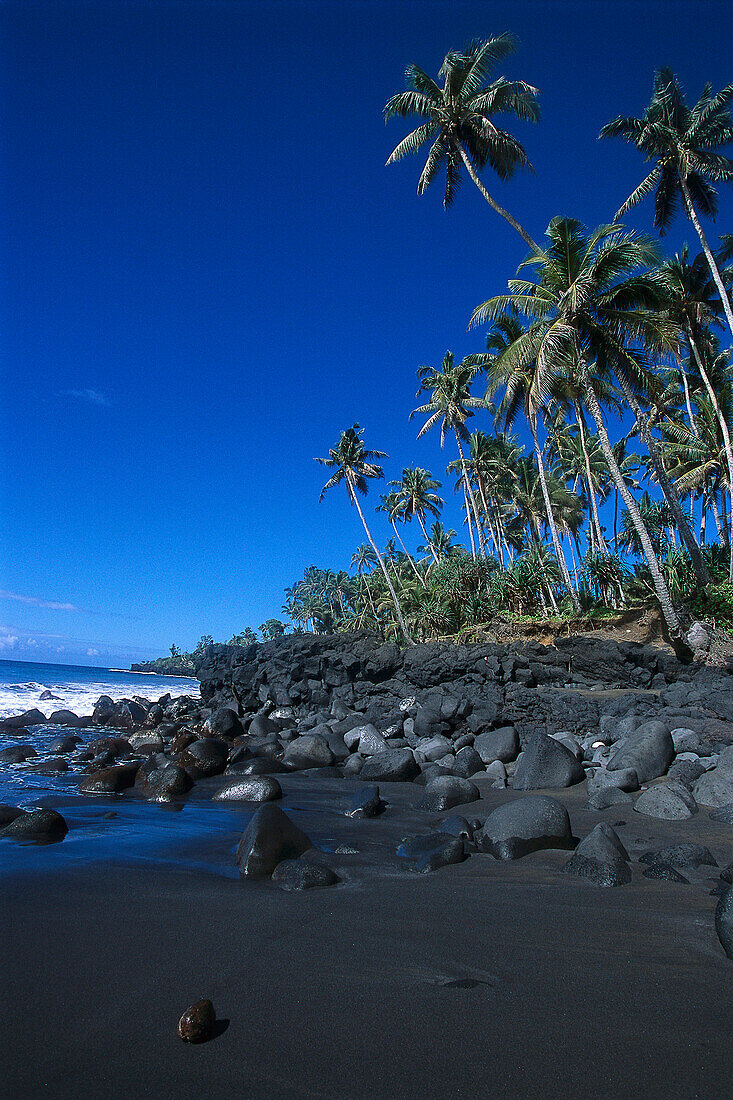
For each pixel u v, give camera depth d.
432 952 3.62
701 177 25.69
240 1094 2.28
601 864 5.28
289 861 5.39
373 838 7.02
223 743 14.99
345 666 26.02
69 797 9.85
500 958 3.52
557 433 39.97
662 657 19.59
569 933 3.92
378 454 40.22
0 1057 2.53
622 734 13.66
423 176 24.23
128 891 4.89
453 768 11.84
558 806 6.50
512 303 22.00
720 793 7.90
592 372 21.94
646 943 3.73
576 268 19.84
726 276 27.34
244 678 30.39
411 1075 2.38
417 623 35.69
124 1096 2.27
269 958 3.54
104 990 3.15
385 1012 2.89
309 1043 2.62
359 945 3.74
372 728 16.20
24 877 5.23
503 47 23.12
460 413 37.47
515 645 22.59
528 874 5.41
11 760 14.85
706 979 3.21
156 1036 2.70
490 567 34.09
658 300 19.75
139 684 69.88
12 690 38.41
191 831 7.28
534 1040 2.62
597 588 27.72
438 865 5.65
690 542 22.09
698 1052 2.51
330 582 83.38
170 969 3.40
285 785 11.43
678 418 30.91
